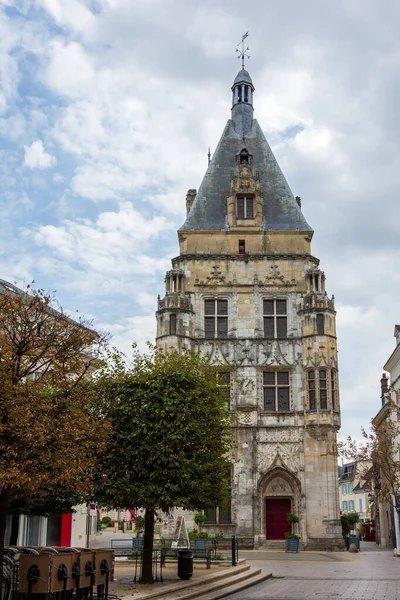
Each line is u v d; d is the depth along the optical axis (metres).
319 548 49.38
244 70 66.62
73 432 20.48
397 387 55.94
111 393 28.73
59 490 22.06
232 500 50.28
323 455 50.91
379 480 62.19
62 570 19.20
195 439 28.36
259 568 34.94
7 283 26.70
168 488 27.25
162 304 54.31
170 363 30.42
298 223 58.09
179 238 57.53
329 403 51.47
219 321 54.97
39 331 21.58
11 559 20.33
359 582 29.44
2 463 18.52
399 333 53.88
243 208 57.97
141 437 27.69
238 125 64.12
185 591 25.20
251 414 51.97
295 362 53.47
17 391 19.48
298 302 54.97
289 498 51.25
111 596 21.83
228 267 55.81
